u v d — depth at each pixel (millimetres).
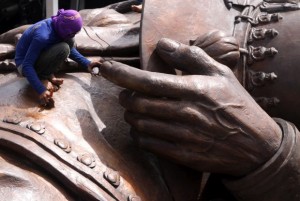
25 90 6203
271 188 6004
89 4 16844
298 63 6707
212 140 5816
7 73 6566
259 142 5906
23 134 5594
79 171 5559
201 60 6094
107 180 5660
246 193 6078
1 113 5871
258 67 6867
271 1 7621
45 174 5543
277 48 6852
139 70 5789
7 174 5309
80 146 5848
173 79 5754
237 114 5855
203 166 5957
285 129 6152
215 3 7164
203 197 6688
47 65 6121
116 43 7047
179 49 6188
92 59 6793
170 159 6043
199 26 6820
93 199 5488
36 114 5938
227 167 5945
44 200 5301
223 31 6707
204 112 5773
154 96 5801
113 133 6340
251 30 7070
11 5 14688
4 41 6996
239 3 7332
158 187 6121
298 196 6098
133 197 5719
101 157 5879
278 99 6777
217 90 5848
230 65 6414
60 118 6008
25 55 6098
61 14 6090
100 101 6570
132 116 5973
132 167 6078
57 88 6340
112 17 7695
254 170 5973
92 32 7109
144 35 6430
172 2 6777
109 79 5957
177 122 5812
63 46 6117
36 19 15414
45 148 5562
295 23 6957
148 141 5973
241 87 6125
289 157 5965
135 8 7293
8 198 5180
